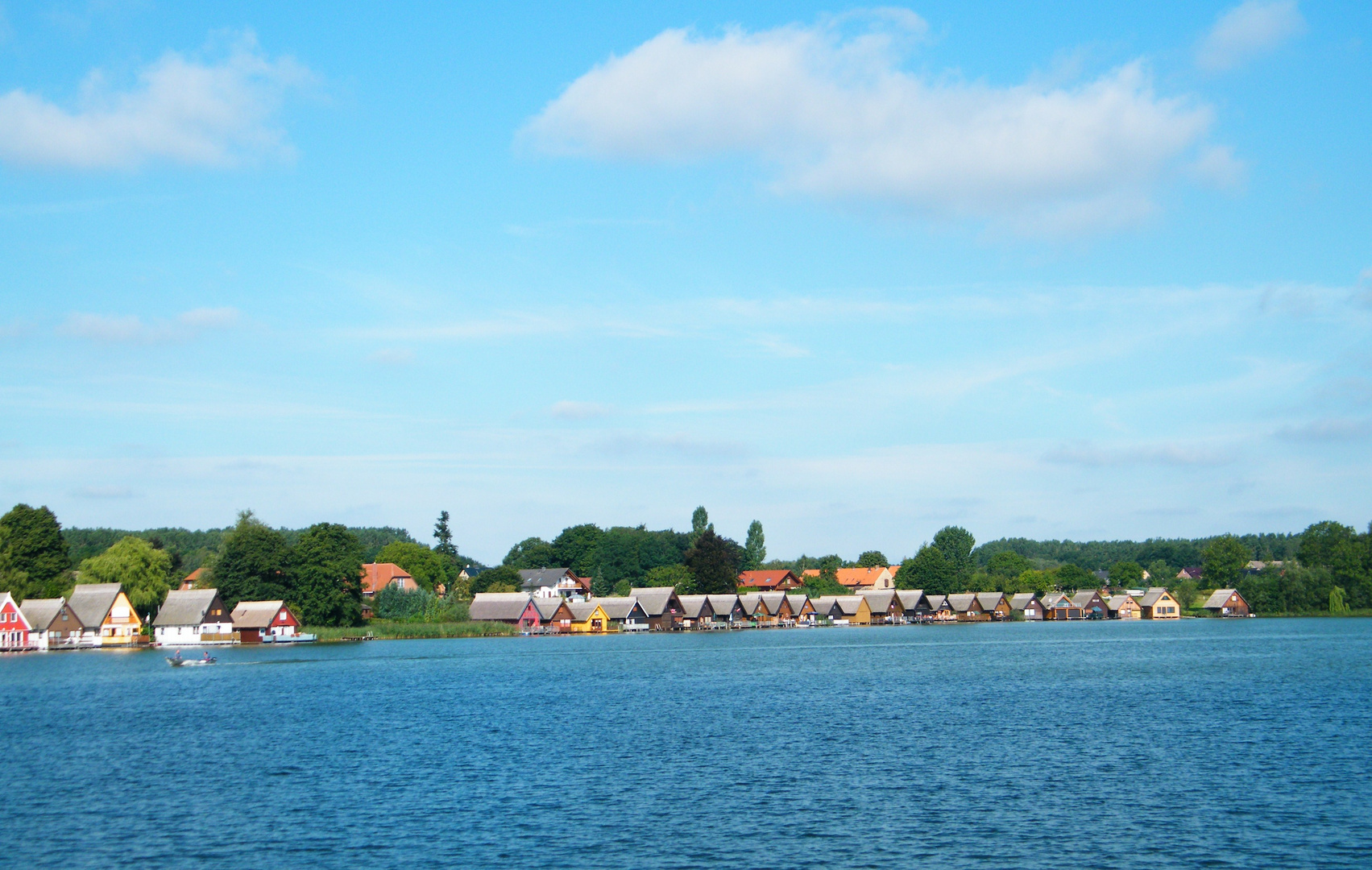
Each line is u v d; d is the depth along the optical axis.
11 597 158.38
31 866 37.34
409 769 53.50
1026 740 60.41
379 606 199.00
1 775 53.69
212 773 53.28
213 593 166.38
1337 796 45.31
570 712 75.44
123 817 44.12
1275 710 71.75
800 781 49.47
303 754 58.56
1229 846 38.06
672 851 38.00
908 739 61.53
